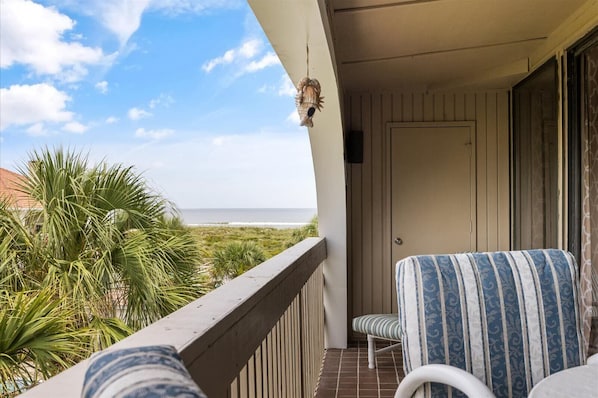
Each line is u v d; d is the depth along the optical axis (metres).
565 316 1.50
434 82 4.33
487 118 4.46
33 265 3.36
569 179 3.12
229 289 1.30
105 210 3.73
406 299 1.43
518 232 4.24
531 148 3.90
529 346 1.45
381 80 4.19
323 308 3.92
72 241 3.55
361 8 2.66
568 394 1.06
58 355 2.52
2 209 3.37
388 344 4.30
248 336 1.19
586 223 2.95
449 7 2.70
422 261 1.47
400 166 4.54
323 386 3.26
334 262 4.05
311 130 3.55
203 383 0.86
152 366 0.44
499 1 2.65
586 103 2.94
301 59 2.38
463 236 4.48
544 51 3.41
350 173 4.59
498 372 1.41
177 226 4.16
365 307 4.55
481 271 1.48
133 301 3.53
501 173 4.45
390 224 4.55
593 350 2.86
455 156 4.49
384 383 3.30
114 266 3.53
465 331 1.41
